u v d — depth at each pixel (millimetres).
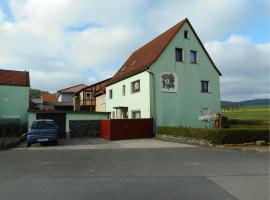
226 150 17141
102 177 9359
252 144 19531
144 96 27906
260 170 10516
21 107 32469
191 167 11102
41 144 21500
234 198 7008
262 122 31688
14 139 22375
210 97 31016
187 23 30453
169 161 12594
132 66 33250
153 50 30609
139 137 26266
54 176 9547
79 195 7266
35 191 7676
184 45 29875
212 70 31562
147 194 7324
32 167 11250
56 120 28672
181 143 21625
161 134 25641
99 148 18422
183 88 29250
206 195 7238
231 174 9805
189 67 29938
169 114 28031
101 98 41469
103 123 27688
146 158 13508
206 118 25828
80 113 29344
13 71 36312
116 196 7156
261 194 7355
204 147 18766
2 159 13422
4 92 32094
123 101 32500
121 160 12914
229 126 25188
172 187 8023
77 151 16594
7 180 8992
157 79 27734
